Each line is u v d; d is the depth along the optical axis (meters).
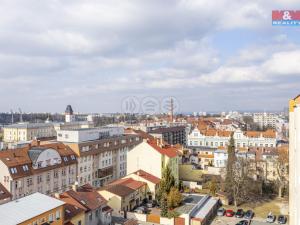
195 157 122.19
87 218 57.41
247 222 67.31
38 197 50.94
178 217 65.00
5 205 46.03
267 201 85.94
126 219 66.81
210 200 80.38
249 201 85.75
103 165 98.44
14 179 65.31
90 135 98.38
